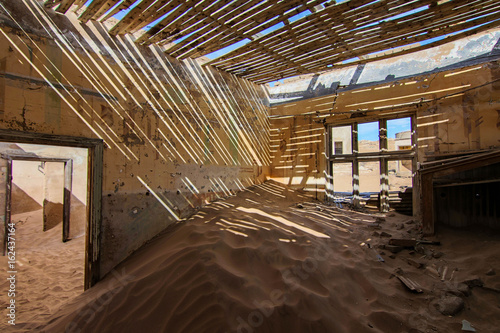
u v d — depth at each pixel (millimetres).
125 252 4504
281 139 8156
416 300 3066
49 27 3816
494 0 3463
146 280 3330
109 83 4453
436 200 4742
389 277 3535
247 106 7477
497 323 2598
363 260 3889
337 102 7219
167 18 4027
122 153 4562
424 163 5633
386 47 4812
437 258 3850
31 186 11633
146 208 4859
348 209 6707
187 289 3068
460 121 5531
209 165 6188
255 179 7629
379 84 6621
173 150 5414
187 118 5734
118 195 4457
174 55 5465
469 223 4441
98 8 3803
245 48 5074
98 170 4207
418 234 4668
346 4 3598
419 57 6180
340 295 3123
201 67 6145
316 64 5930
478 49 5469
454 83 5652
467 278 3232
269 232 4289
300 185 7742
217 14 3943
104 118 4352
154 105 5117
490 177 4465
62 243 7613
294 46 4980
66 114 3924
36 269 5668
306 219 5242
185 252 3678
